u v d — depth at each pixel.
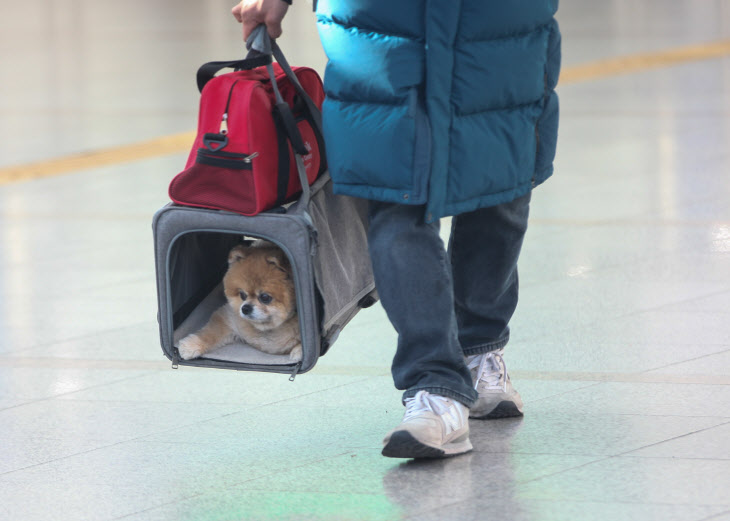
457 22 5.99
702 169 15.02
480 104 6.16
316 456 6.65
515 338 8.84
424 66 5.99
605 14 37.38
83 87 25.45
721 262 10.73
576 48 28.64
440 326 6.31
